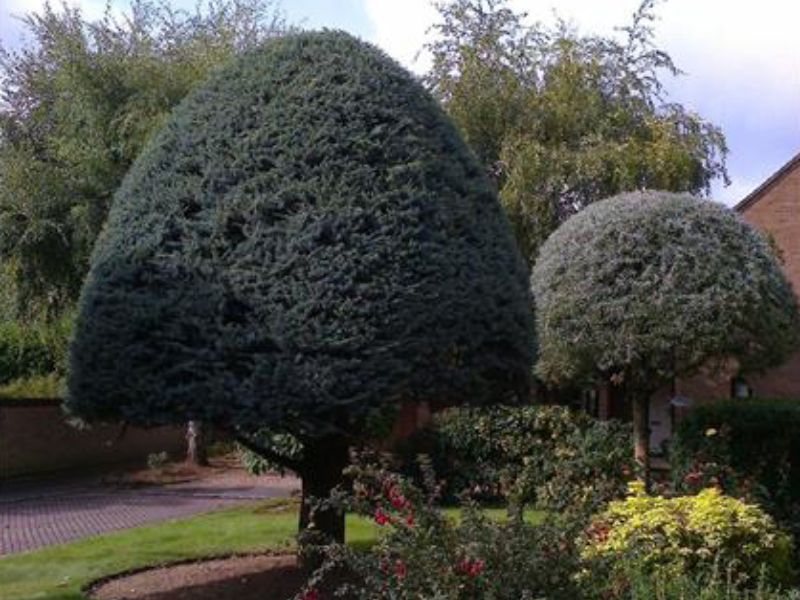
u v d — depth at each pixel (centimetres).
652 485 1057
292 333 675
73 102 1934
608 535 696
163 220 716
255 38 2186
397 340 681
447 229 719
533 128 1872
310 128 709
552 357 1021
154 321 704
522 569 531
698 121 1944
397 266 688
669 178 1798
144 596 812
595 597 551
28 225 1894
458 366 724
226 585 828
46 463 2227
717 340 957
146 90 1925
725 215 1008
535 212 1762
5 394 2166
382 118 721
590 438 1287
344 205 690
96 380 726
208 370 694
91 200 1886
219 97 745
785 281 1038
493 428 1362
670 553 689
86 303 743
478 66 1898
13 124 1995
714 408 1086
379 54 757
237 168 708
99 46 1995
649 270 970
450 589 520
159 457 2138
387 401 682
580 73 1911
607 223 1002
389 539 566
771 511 1007
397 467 1324
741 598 635
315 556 805
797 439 1059
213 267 695
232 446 2152
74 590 839
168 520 1378
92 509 1586
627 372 1045
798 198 1792
